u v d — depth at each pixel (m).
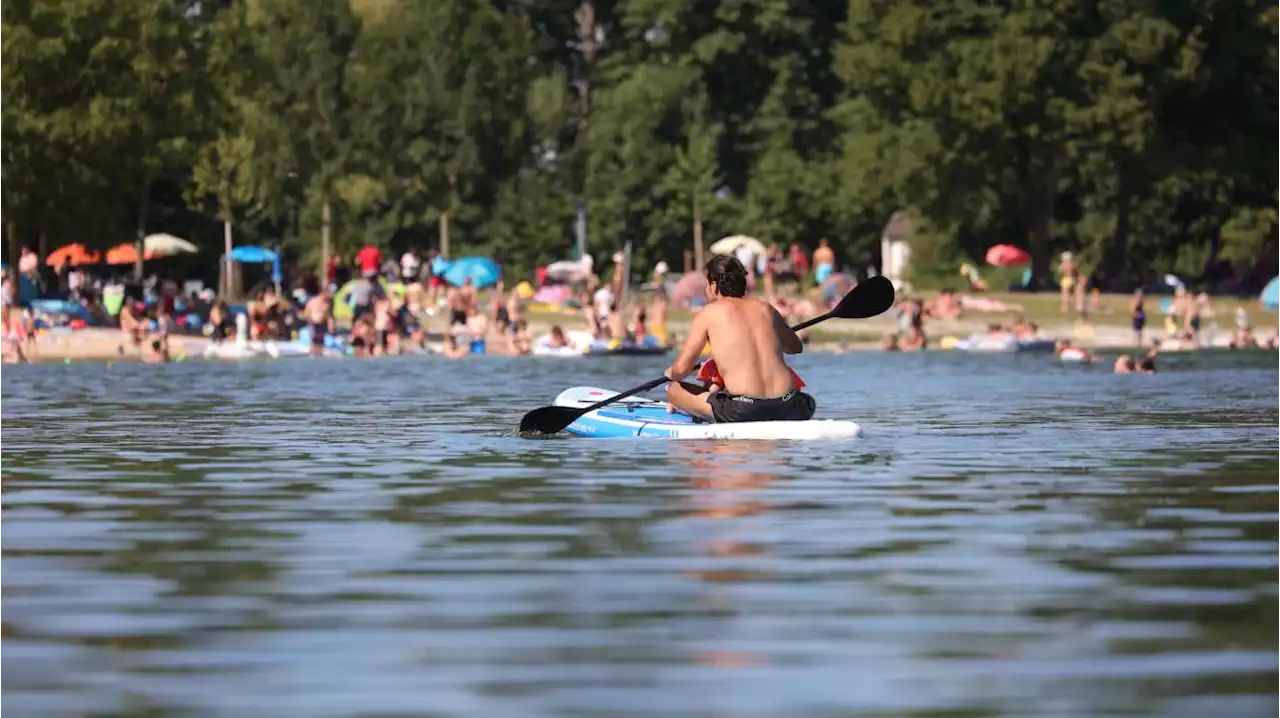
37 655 24.97
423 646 25.39
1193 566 31.72
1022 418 70.38
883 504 40.47
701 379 59.25
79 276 197.12
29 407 81.81
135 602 28.80
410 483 45.44
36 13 182.12
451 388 99.56
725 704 22.02
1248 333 181.62
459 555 33.38
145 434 63.72
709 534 35.84
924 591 29.34
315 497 42.69
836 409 77.31
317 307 166.25
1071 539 35.09
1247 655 24.25
